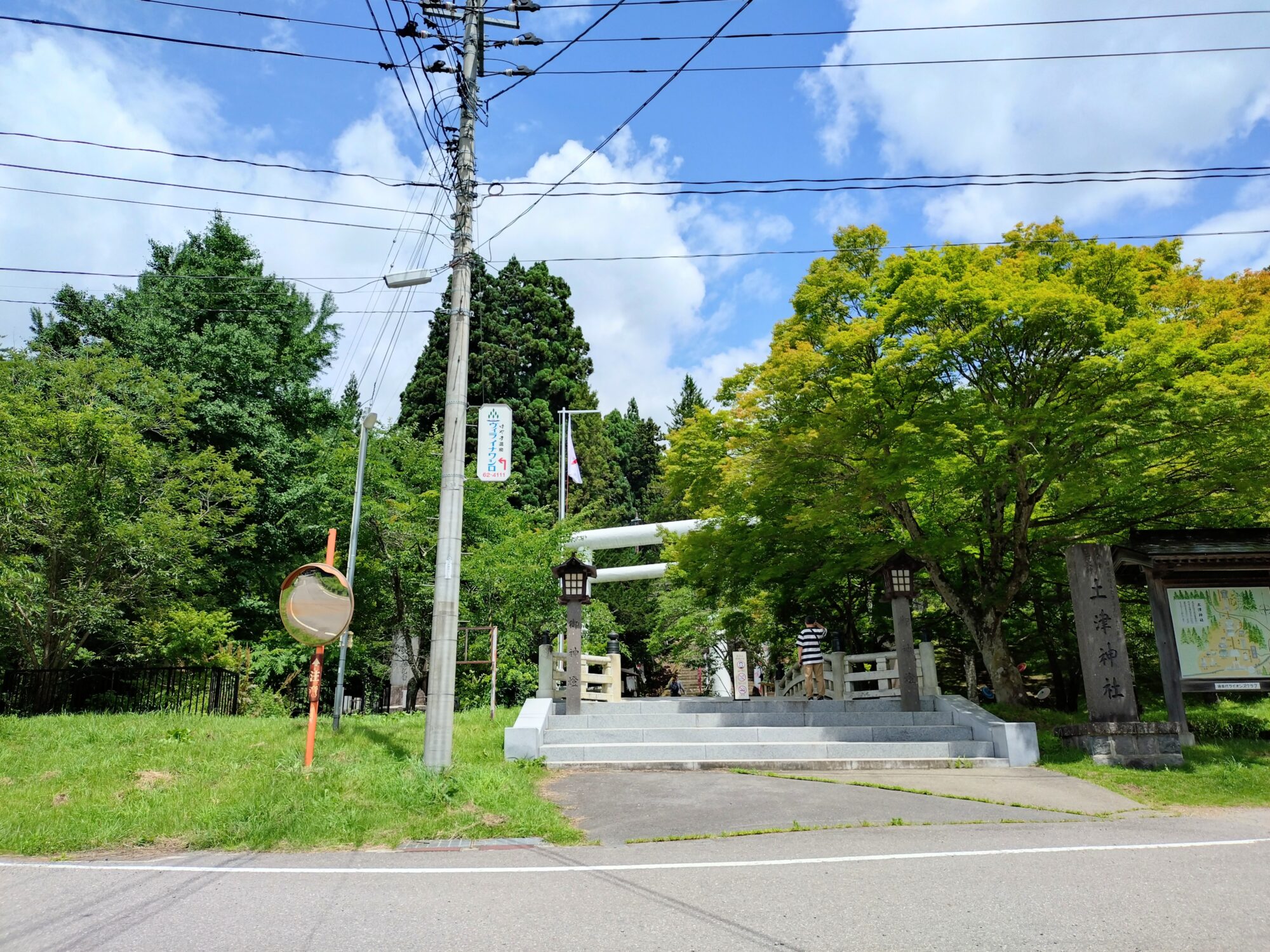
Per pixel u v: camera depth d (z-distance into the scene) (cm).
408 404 3762
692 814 870
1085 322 1326
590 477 4341
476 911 521
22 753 1067
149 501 1941
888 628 2200
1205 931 464
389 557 2256
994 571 1675
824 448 1486
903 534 1706
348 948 454
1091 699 1268
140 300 2636
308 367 2895
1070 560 1328
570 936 468
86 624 1823
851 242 1727
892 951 436
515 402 3803
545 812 871
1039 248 1570
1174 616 1349
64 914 525
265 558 2508
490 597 2334
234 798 869
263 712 1812
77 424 1758
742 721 1394
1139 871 608
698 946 447
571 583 1458
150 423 2059
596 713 1420
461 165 1156
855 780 1074
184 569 1911
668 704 1517
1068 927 474
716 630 3014
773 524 1731
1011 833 775
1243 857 658
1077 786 1065
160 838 769
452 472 1083
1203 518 1697
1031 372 1408
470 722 1409
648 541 2862
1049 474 1423
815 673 1606
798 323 1695
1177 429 1338
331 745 1134
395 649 2612
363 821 803
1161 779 1114
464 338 1127
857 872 611
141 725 1235
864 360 1522
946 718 1391
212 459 2102
